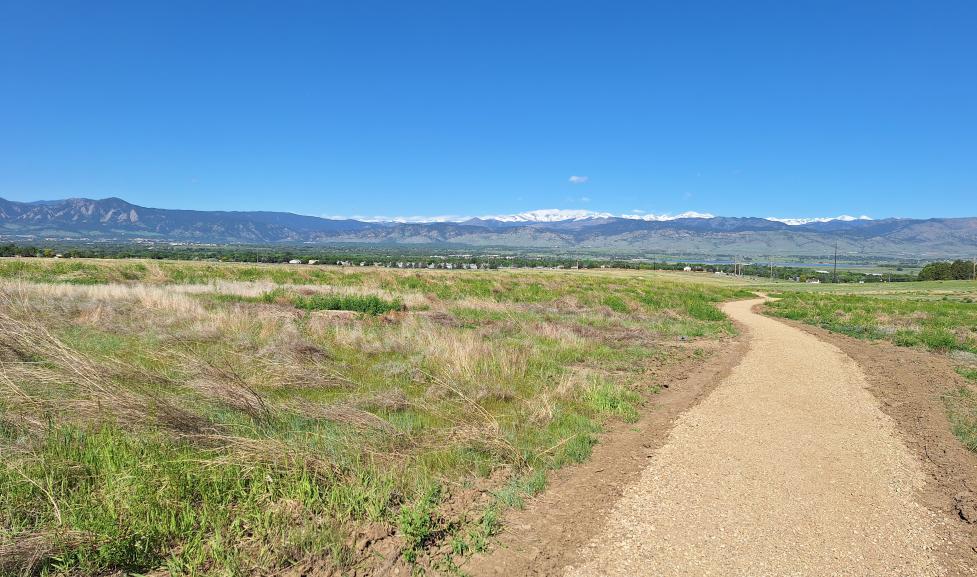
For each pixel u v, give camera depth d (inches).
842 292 2128.4
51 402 207.0
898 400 325.1
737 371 409.7
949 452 229.8
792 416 281.1
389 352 398.3
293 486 166.2
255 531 144.6
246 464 175.6
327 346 403.2
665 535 153.9
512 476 192.5
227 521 150.7
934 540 154.9
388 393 278.4
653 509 169.6
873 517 167.6
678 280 2652.6
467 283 1250.0
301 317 543.5
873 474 202.8
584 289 1277.1
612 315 807.1
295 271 1425.9
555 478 195.5
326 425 223.6
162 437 189.0
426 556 141.7
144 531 138.4
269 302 671.1
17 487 151.0
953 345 559.5
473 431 221.3
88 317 430.3
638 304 976.3
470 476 191.8
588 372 363.9
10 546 123.9
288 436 207.2
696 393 333.1
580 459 213.2
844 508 173.3
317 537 142.3
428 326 490.6
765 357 484.4
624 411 281.3
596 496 179.3
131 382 246.5
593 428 252.4
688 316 884.6
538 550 146.5
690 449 225.6
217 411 228.1
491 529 155.8
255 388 275.3
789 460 214.8
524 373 354.0
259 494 161.6
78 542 131.7
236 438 186.5
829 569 138.6
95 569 128.2
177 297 562.9
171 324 429.7
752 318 949.8
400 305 689.0
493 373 346.0
